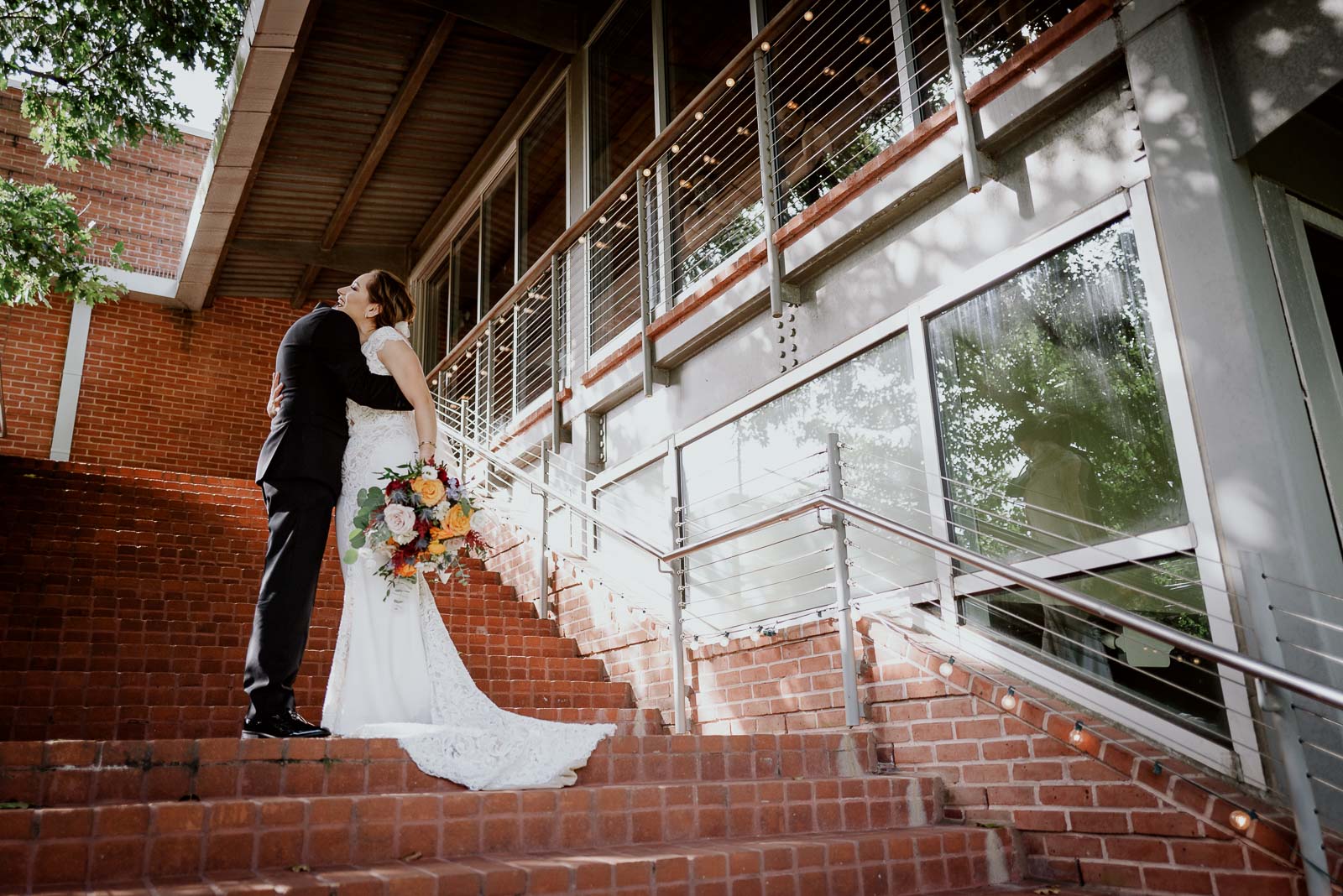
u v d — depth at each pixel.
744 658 4.68
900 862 2.93
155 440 11.18
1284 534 3.09
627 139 7.93
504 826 2.59
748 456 5.58
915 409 4.58
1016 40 4.57
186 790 2.45
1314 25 3.38
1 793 2.25
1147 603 3.48
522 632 6.21
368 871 2.21
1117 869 3.06
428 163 10.38
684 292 6.60
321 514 3.07
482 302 10.20
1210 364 3.38
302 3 6.96
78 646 4.24
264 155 9.52
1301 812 2.59
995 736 3.51
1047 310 4.07
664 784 2.97
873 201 4.82
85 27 9.02
